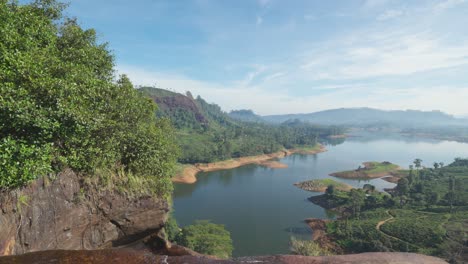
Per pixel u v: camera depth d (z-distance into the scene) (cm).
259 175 10831
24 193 887
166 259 719
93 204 1184
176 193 7844
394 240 5281
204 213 6309
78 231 1125
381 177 11606
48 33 1078
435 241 5256
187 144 13062
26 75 817
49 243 984
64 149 1039
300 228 5803
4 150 765
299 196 8044
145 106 1511
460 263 4519
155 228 1455
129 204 1335
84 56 1259
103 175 1234
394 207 7369
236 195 7856
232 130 19062
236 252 4638
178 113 18950
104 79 1411
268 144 16388
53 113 852
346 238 5397
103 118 1084
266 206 7025
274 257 726
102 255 723
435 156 19012
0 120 762
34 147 843
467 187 8912
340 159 15975
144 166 1484
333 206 7200
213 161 12138
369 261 701
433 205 7488
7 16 883
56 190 1023
